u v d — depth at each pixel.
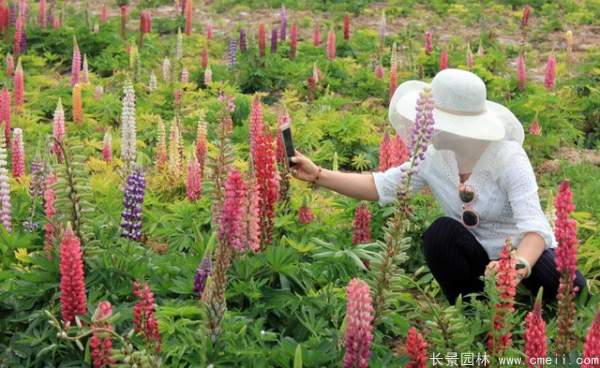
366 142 7.09
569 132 7.28
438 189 4.57
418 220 5.21
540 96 7.50
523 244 4.27
